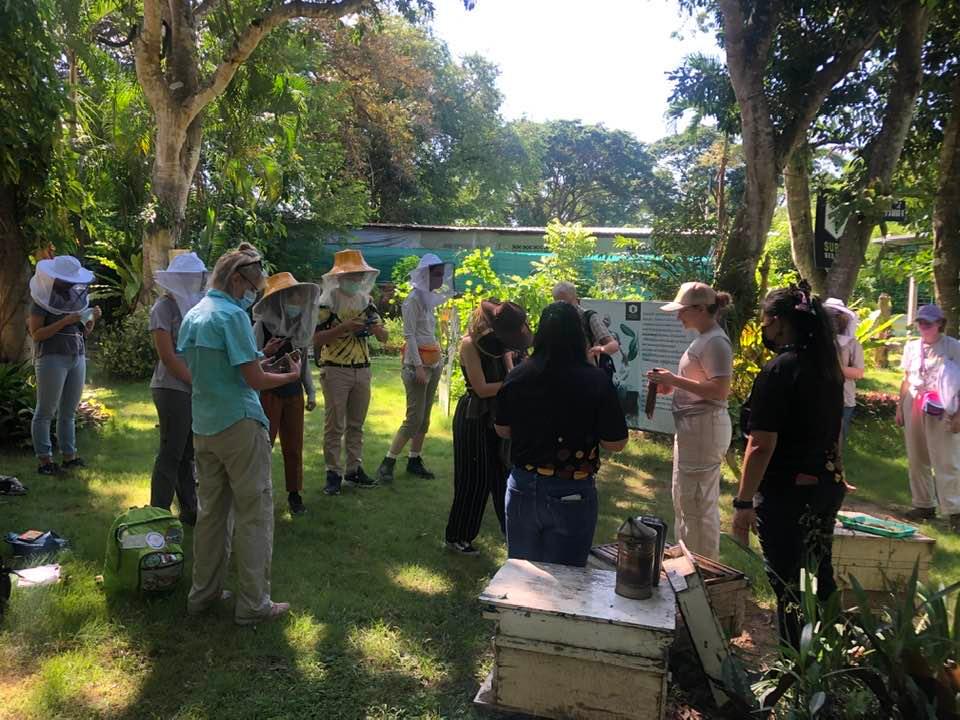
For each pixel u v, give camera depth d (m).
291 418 5.58
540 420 3.41
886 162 9.18
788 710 2.93
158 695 3.25
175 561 4.07
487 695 3.28
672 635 2.83
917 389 6.40
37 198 8.66
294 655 3.63
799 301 3.30
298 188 20.55
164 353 4.63
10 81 8.02
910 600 2.94
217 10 12.02
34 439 6.22
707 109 10.97
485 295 9.88
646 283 9.67
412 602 4.32
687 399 4.31
